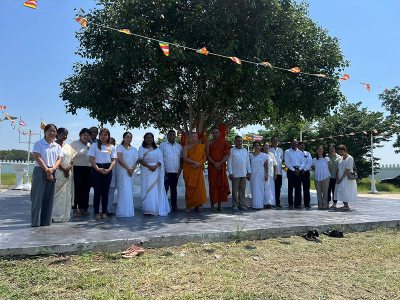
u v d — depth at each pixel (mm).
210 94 10086
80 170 6633
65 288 3088
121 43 9008
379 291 3162
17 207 8102
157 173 6910
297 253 4379
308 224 5699
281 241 5000
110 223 5688
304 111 11602
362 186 22141
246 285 3232
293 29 10109
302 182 9008
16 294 2924
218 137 7855
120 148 6664
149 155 6879
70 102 11500
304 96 11102
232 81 9922
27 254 3857
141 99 12047
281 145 27312
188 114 12570
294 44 10711
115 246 4223
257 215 6930
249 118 12961
